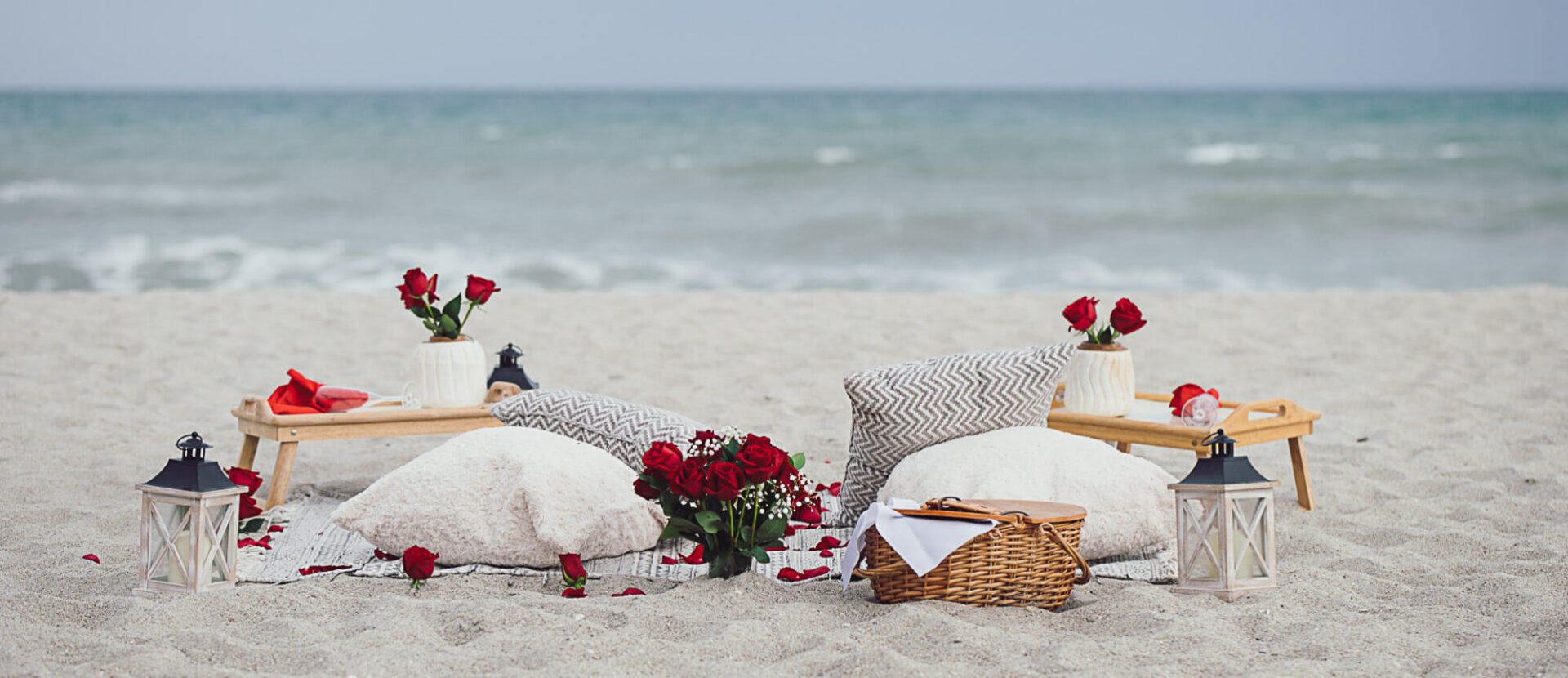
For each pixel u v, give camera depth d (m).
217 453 5.49
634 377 7.51
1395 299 10.55
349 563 3.70
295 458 5.41
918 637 2.96
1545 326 9.10
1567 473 4.99
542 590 3.53
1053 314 10.01
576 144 29.62
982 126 36.12
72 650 2.89
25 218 16.84
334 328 9.23
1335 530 4.24
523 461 3.71
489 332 9.12
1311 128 34.91
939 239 16.14
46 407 6.36
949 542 3.17
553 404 4.20
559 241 15.77
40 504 4.52
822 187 21.38
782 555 3.88
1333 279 13.30
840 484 4.81
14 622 3.07
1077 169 23.56
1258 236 16.28
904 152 27.23
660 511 3.88
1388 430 5.95
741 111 49.25
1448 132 32.59
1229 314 9.94
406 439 5.89
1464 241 15.82
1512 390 6.89
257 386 7.18
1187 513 3.42
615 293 11.09
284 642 2.97
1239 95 84.31
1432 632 3.10
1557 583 3.52
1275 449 5.62
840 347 8.55
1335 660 2.87
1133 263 14.38
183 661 2.78
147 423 6.07
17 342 8.31
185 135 31.42
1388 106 52.69
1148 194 19.80
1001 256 14.92
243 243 15.02
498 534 3.64
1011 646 2.93
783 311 10.13
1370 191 19.69
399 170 23.30
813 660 2.83
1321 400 6.79
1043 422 4.11
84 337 8.59
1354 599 3.38
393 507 3.69
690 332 9.14
